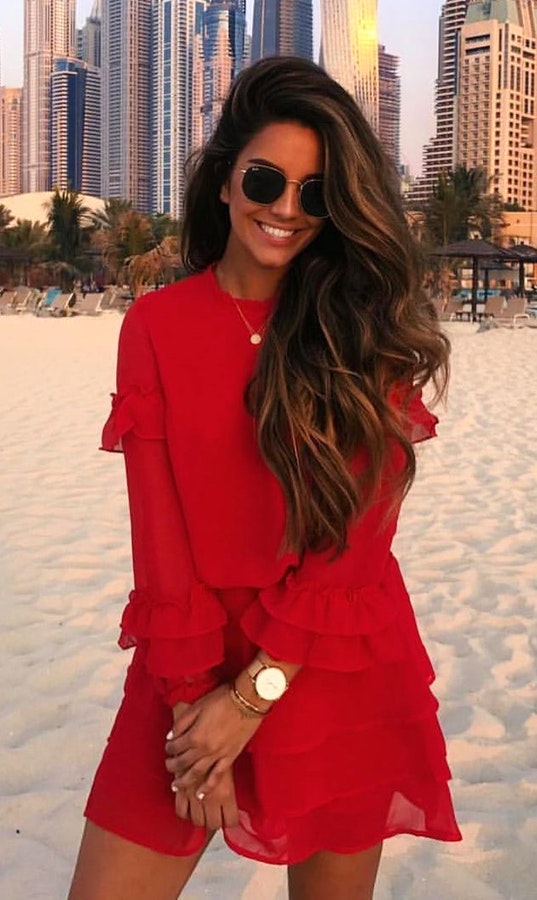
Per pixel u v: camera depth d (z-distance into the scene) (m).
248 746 1.46
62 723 3.30
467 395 11.28
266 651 1.39
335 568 1.40
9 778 2.95
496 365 14.81
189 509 1.48
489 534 5.55
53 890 2.39
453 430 8.91
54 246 53.91
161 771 1.45
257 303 1.51
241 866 2.52
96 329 26.53
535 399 10.83
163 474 1.48
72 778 2.95
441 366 1.50
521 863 2.52
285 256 1.48
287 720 1.44
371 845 1.53
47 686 3.57
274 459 1.41
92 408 10.53
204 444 1.47
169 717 1.47
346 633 1.39
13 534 5.55
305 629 1.38
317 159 1.46
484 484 6.75
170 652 1.40
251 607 1.45
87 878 1.45
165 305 1.52
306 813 1.48
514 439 8.41
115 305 38.38
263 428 1.42
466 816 2.74
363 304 1.45
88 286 56.19
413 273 1.47
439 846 2.60
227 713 1.39
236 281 1.53
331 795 1.48
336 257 1.52
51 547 5.29
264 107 1.48
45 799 2.81
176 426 1.47
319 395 1.40
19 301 39.69
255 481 1.47
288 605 1.39
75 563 5.02
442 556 5.14
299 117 1.45
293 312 1.47
